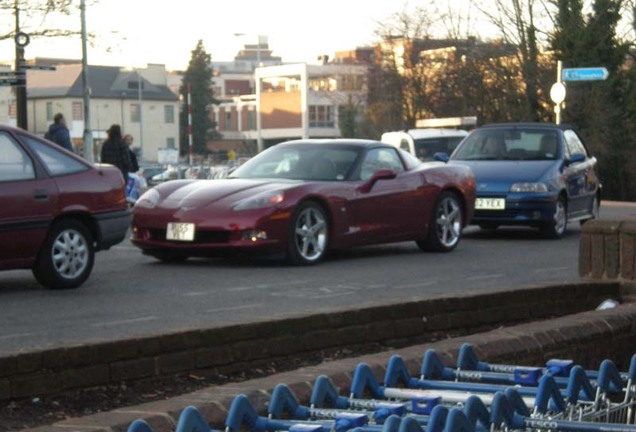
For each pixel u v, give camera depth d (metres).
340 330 7.96
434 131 32.75
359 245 15.31
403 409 3.91
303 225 14.53
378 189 15.54
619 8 55.06
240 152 126.81
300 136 128.12
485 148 20.58
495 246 17.98
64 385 6.40
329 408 4.36
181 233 14.13
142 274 13.59
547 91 55.56
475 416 3.76
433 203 16.48
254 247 13.98
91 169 12.35
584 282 10.27
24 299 11.29
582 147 21.48
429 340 8.63
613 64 55.28
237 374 7.25
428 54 68.75
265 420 3.83
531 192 19.16
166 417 4.76
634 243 10.34
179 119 123.75
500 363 6.81
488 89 60.91
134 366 6.72
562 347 7.45
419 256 16.17
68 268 12.06
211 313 10.35
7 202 11.40
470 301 8.99
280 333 7.54
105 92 117.88
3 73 30.77
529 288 9.60
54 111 115.50
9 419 5.94
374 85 72.31
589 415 4.49
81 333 9.15
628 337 8.32
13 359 6.18
